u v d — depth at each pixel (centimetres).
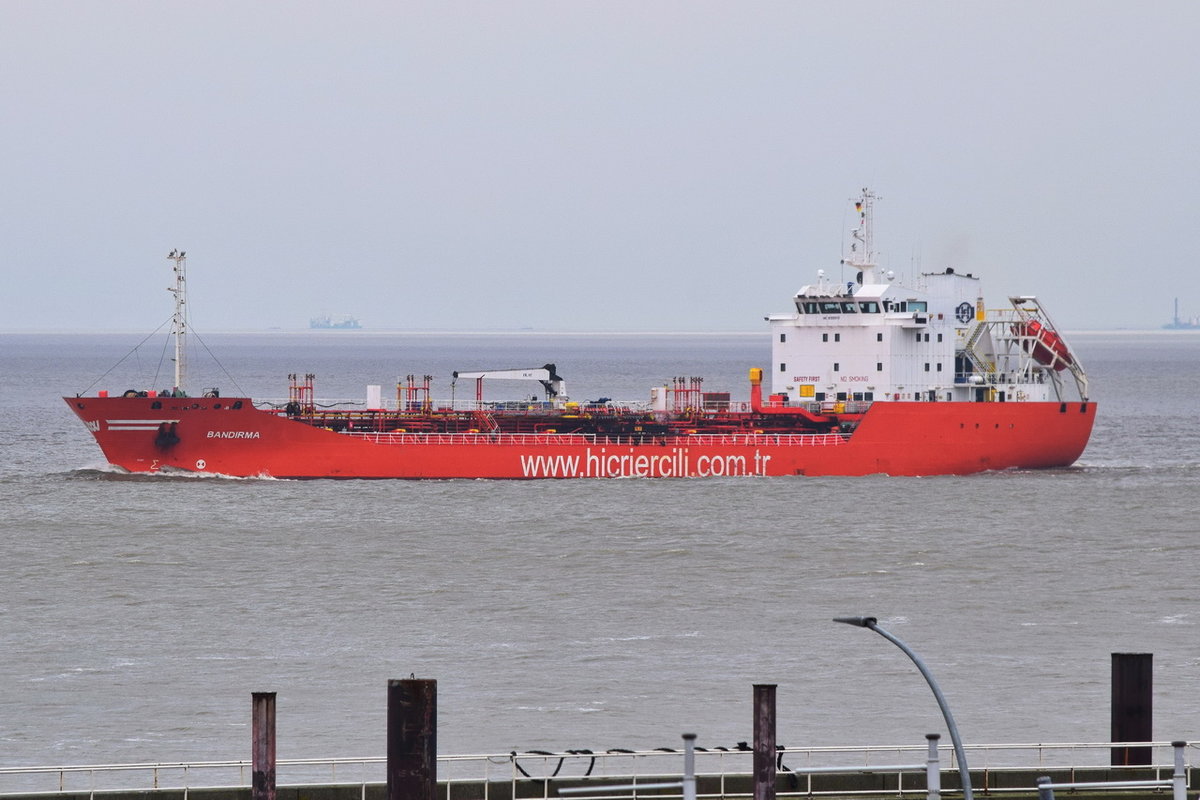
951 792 18912
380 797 18888
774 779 16750
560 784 19212
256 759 16612
